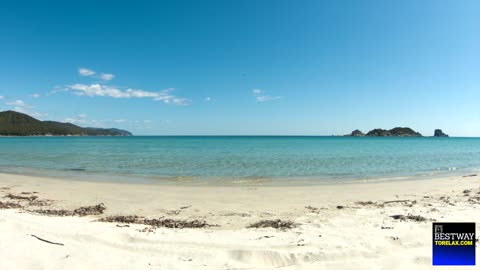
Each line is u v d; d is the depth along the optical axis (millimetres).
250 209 10219
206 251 5598
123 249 5617
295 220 8594
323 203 11188
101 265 4742
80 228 6797
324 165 25609
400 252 5594
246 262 5156
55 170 22016
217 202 11383
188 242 6141
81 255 5074
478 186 15133
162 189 14195
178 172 21000
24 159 30766
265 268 4879
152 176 19047
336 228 7434
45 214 8984
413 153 42812
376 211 9602
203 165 25312
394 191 13789
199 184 15898
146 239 6188
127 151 45781
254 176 19188
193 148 56250
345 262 5117
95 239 6008
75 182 16359
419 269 4840
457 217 8242
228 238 6527
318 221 8375
